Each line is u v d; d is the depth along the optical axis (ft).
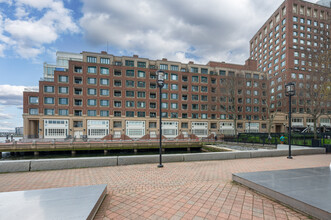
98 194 12.53
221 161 32.01
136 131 147.23
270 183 15.12
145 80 153.79
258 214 11.40
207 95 169.68
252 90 177.06
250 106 176.14
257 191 15.26
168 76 160.56
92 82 141.28
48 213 9.34
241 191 15.71
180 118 159.33
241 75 151.94
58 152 95.50
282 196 12.86
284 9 190.19
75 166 25.88
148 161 29.50
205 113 168.66
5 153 93.97
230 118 171.94
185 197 14.43
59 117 131.23
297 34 183.83
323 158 36.32
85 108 137.08
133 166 27.22
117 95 150.61
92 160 26.61
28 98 129.29
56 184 18.40
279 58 192.75
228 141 100.17
